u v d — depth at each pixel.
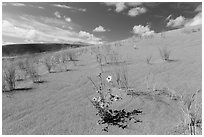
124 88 4.58
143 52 8.59
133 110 3.65
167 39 11.53
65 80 5.29
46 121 3.33
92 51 9.70
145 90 4.46
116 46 10.91
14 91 4.56
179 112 3.55
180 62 6.54
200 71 5.53
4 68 5.72
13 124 3.23
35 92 4.50
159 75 5.43
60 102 3.99
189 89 4.44
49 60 7.88
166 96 4.15
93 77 5.42
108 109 3.58
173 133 2.93
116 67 6.27
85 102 3.98
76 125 3.23
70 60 7.86
